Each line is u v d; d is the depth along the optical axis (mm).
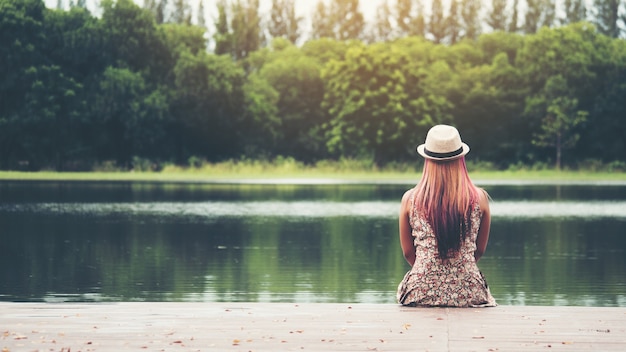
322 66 81688
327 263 14320
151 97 61812
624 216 25172
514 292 11258
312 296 10844
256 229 20750
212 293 11047
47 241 17594
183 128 65062
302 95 75125
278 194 37000
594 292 11258
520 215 25578
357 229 20891
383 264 14195
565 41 69750
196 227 21156
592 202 31922
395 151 64688
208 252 15836
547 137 64438
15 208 27203
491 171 65375
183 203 30250
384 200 32812
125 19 64500
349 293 11125
